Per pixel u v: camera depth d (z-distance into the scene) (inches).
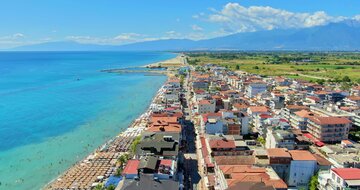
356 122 6815.9
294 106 7327.8
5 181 4680.1
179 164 4820.4
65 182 4436.5
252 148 4960.6
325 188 3754.9
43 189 4365.2
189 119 7775.6
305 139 5187.0
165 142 4803.2
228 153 4731.8
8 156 5649.6
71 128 7416.3
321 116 6501.0
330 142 5880.9
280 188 3425.2
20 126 7490.2
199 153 5457.7
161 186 3540.8
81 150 5944.9
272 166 4190.5
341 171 3636.8
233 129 5940.0
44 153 5797.2
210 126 5900.6
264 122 6141.7
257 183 3240.7
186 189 4197.8
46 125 7623.0
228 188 3211.1
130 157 5009.8
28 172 4987.7
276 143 5029.5
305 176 4215.1
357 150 4972.9
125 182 3789.4
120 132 7071.9
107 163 5044.3
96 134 6958.7
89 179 4490.7
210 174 4473.4
